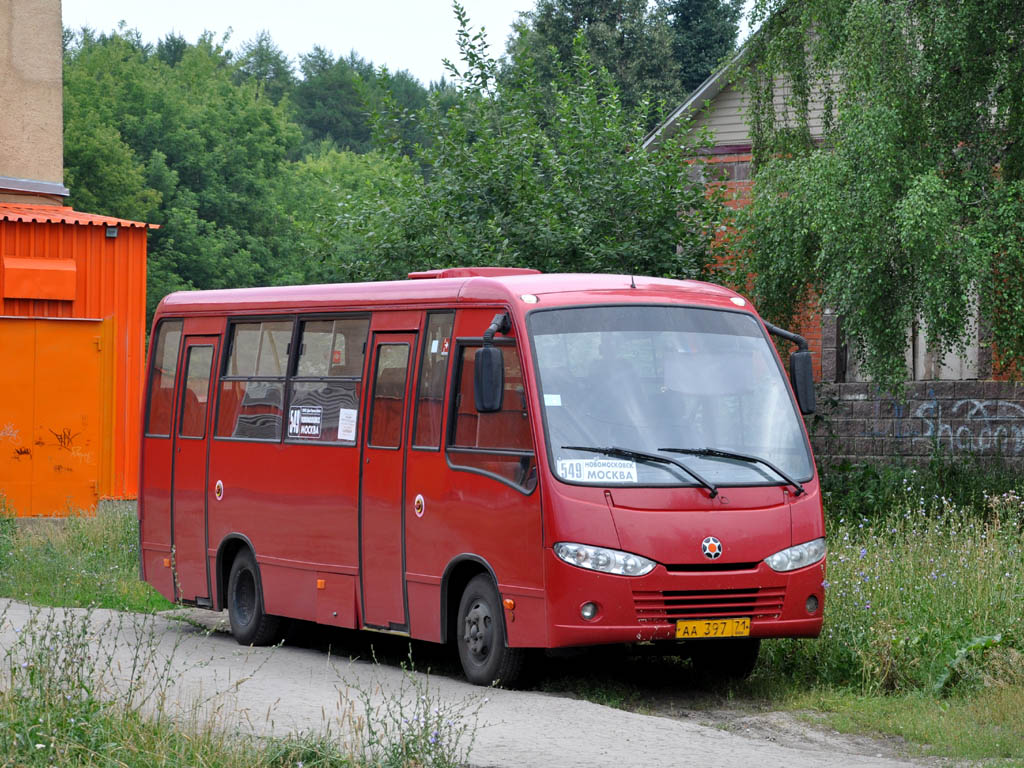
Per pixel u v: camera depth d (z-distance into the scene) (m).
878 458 27.03
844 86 20.61
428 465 13.06
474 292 12.92
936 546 15.38
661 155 23.88
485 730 9.88
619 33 64.69
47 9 30.62
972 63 20.52
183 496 17.02
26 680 9.55
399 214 23.84
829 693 12.02
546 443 11.74
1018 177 20.70
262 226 86.31
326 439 14.59
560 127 24.22
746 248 22.44
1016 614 12.85
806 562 11.98
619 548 11.44
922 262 19.12
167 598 17.28
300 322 15.28
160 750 8.43
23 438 26.56
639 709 11.62
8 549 22.45
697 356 12.49
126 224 27.34
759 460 12.07
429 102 24.80
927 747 10.19
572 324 12.34
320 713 10.30
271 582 15.33
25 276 26.39
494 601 12.23
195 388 16.98
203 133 86.19
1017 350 20.47
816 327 28.11
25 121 30.31
